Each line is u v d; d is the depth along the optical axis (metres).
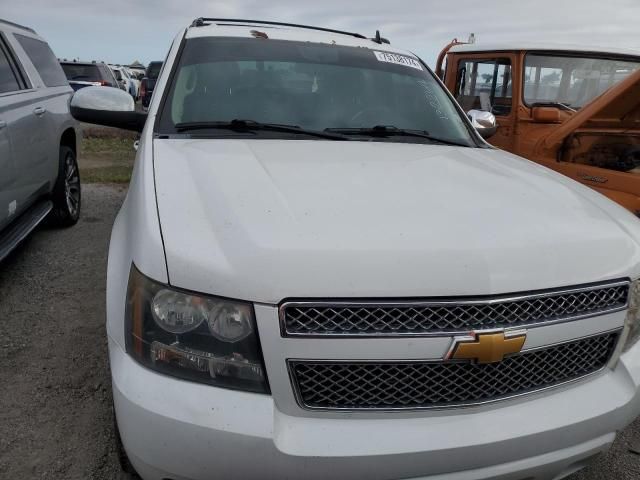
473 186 2.07
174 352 1.50
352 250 1.52
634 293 1.82
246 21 3.62
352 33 3.71
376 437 1.50
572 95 5.34
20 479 2.12
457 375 1.57
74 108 2.92
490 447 1.57
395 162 2.30
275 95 2.80
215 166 2.05
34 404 2.56
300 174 2.02
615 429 1.79
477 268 1.55
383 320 1.50
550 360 1.69
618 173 3.78
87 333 3.24
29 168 4.02
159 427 1.45
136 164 2.31
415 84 3.18
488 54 5.50
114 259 1.84
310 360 1.48
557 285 1.63
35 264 4.29
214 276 1.48
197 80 2.78
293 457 1.45
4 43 4.32
